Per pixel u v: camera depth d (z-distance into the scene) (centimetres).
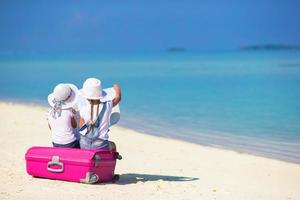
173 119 2091
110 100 1018
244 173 1166
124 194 917
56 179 996
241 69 6762
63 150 988
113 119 1033
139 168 1191
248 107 2502
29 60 13775
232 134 1731
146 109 2441
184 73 5969
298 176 1145
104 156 977
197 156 1361
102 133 1010
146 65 8906
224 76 5238
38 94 3344
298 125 1905
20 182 982
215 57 15062
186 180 1068
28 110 2350
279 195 966
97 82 1013
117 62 10994
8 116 2114
